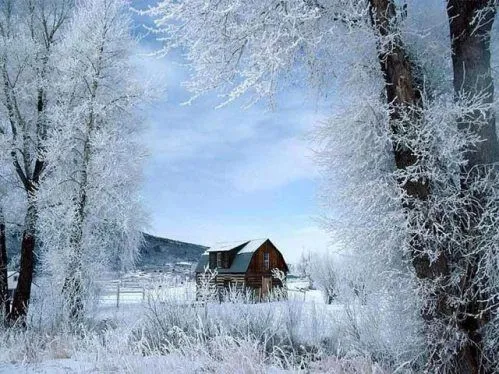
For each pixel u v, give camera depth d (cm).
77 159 1381
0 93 1326
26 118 1382
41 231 1276
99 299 1321
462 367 436
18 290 1327
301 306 833
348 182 566
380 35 483
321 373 549
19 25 1416
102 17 1388
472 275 454
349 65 548
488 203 446
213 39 537
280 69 523
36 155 1340
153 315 826
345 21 516
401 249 495
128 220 1365
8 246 1541
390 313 545
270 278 3125
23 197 1359
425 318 461
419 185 468
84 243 1275
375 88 558
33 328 1044
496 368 430
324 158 572
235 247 3170
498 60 513
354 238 537
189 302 871
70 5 1482
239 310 823
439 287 450
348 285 687
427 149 475
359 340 638
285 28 493
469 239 454
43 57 1420
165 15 531
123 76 1427
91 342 805
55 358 771
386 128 492
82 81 1370
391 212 475
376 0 495
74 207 1266
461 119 482
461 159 483
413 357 488
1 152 1277
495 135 479
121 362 606
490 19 481
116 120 1431
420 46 539
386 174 502
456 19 501
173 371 542
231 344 608
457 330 439
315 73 566
